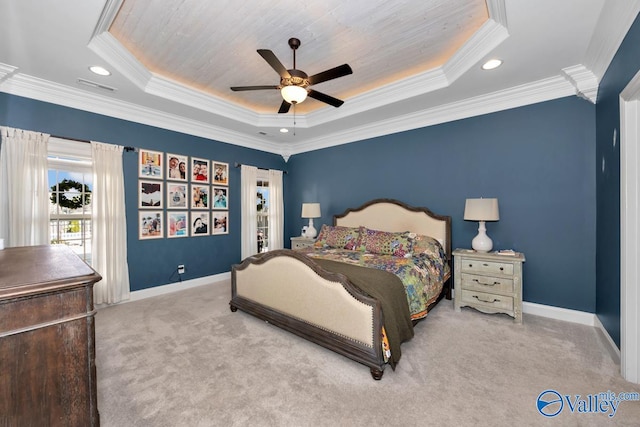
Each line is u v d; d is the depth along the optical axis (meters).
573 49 2.33
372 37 2.50
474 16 2.23
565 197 2.94
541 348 2.33
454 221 3.69
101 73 2.76
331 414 1.60
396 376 1.96
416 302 2.52
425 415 1.59
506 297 2.89
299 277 2.43
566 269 2.94
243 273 3.05
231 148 4.84
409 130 4.08
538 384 1.86
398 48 2.68
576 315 2.88
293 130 4.67
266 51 2.03
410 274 2.64
